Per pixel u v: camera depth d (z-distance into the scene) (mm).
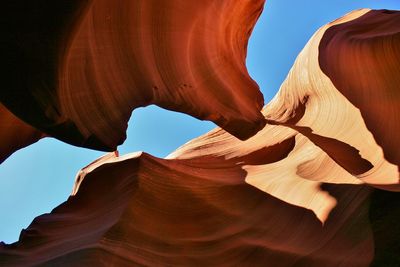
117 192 8055
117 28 5473
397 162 7617
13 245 7434
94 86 5480
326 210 7355
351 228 6789
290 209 7734
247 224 7578
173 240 7051
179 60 6699
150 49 6133
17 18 4223
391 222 6566
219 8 7426
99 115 5711
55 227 7801
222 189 8359
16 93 4723
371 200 7008
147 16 5867
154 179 8078
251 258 6855
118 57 5680
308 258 6578
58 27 4406
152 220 7277
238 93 8352
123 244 6512
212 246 7090
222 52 8055
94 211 8000
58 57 4617
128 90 6039
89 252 6062
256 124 8383
